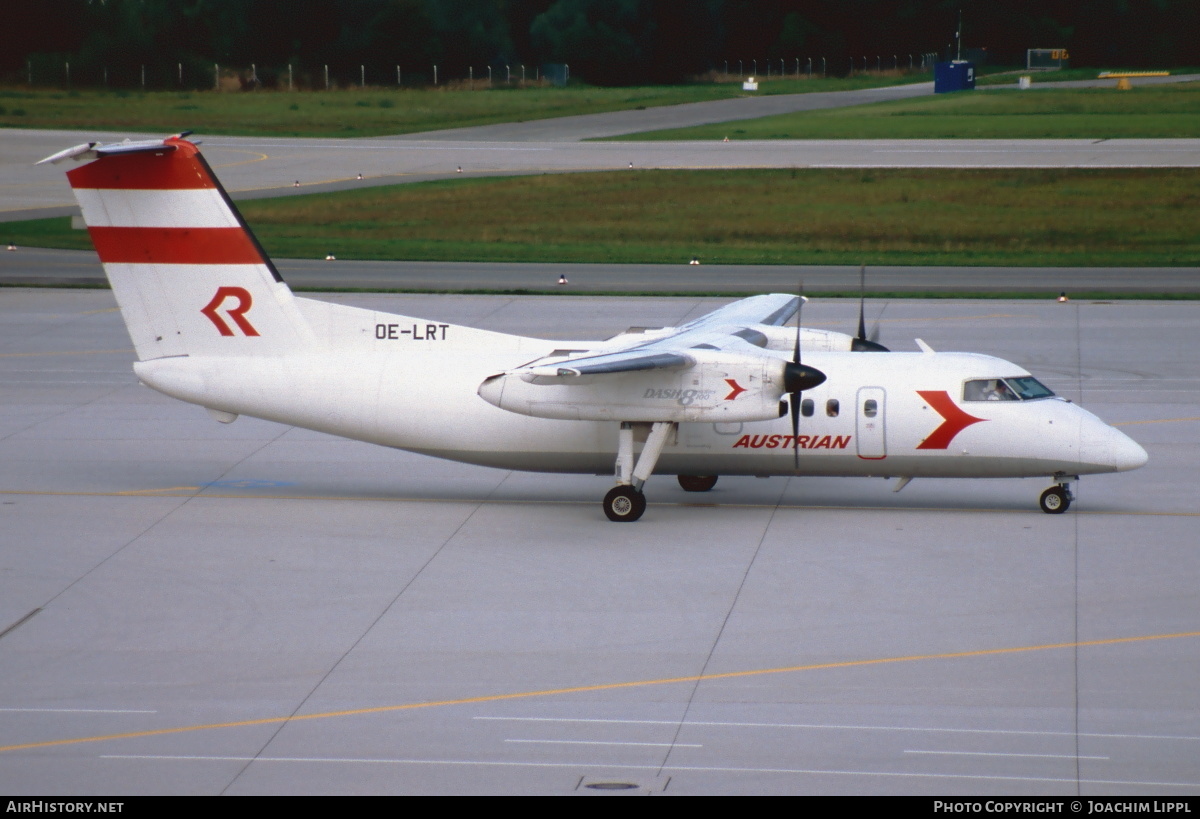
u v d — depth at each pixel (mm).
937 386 80688
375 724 52688
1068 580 68688
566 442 83000
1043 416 79562
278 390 84438
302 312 84688
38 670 58312
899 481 84938
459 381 83438
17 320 147500
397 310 150625
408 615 64875
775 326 92875
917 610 64625
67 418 107562
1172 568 70312
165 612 65500
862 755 49438
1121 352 126625
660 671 57625
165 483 89812
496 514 83000
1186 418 103000
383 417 84062
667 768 48562
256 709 54188
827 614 64250
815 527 79312
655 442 79750
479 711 53812
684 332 87562
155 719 53281
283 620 64250
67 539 77438
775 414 77375
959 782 47094
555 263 189000
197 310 84688
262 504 85062
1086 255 192125
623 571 71250
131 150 79188
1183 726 51531
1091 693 54750
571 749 50281
